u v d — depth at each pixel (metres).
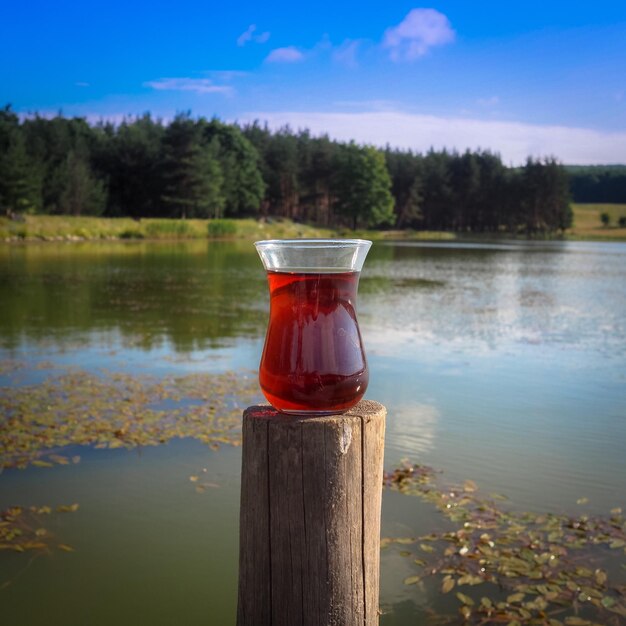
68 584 3.87
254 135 120.00
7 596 3.75
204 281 23.88
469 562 4.05
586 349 11.41
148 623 3.51
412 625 3.46
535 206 108.75
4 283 21.92
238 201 100.69
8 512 4.74
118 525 4.55
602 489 5.21
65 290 19.97
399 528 4.52
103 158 94.81
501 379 9.03
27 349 10.69
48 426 6.59
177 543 4.34
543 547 4.25
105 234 67.62
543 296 20.19
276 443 1.71
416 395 8.16
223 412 7.14
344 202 106.25
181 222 76.56
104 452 5.89
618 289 22.59
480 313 16.03
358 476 1.73
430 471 5.58
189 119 91.31
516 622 3.47
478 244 75.38
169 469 5.53
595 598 3.68
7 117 94.38
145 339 11.77
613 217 140.38
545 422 7.01
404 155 123.62
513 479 5.41
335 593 1.73
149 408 7.27
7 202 71.19
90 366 9.44
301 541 1.72
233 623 3.53
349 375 1.75
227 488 5.16
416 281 25.66
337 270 1.77
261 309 16.11
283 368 1.76
